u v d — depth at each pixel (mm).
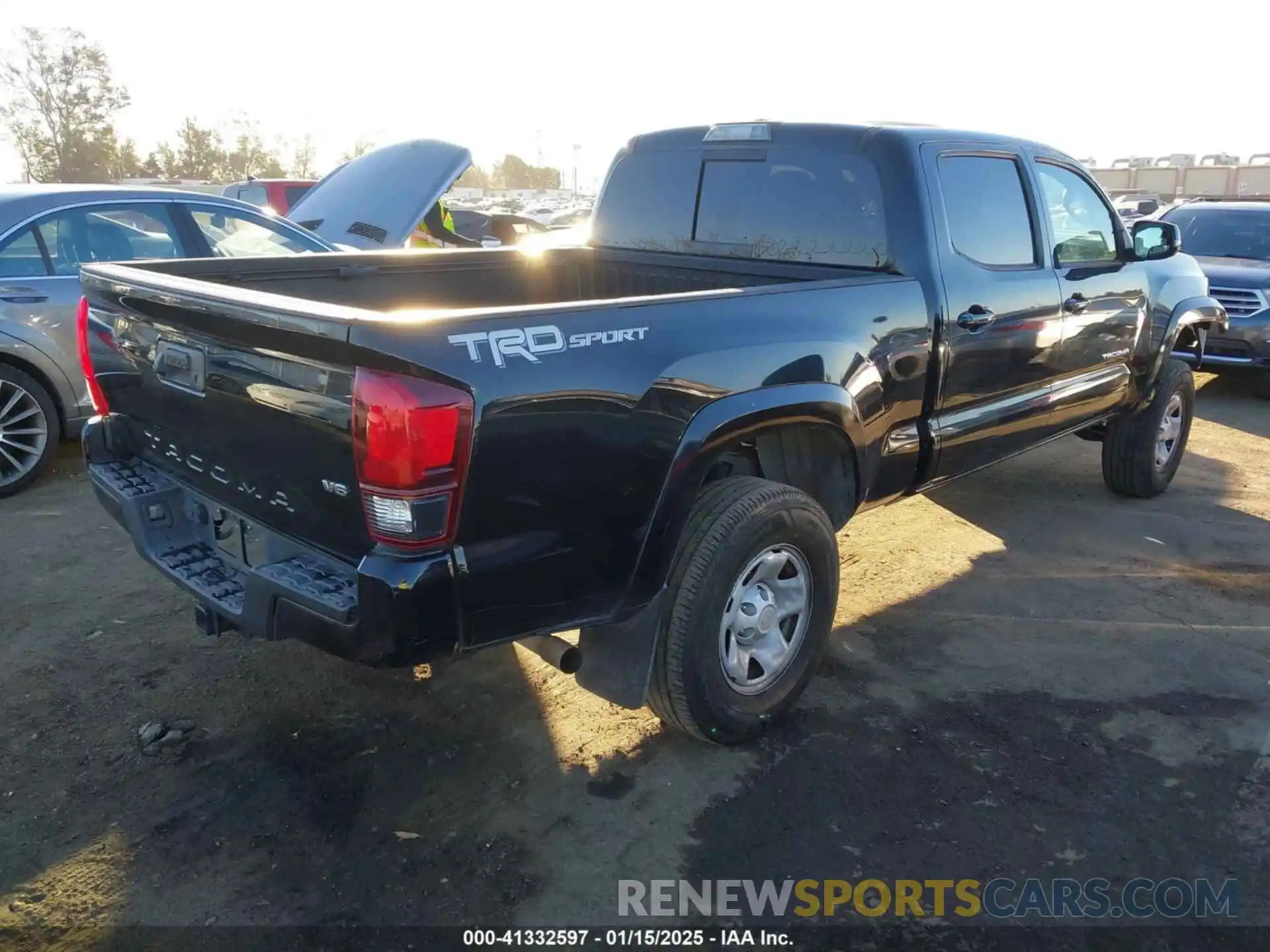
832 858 2873
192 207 6383
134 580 4605
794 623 3479
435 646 2537
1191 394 6133
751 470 3791
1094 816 3072
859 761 3328
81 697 3604
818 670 3926
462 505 2477
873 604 4555
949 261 3939
